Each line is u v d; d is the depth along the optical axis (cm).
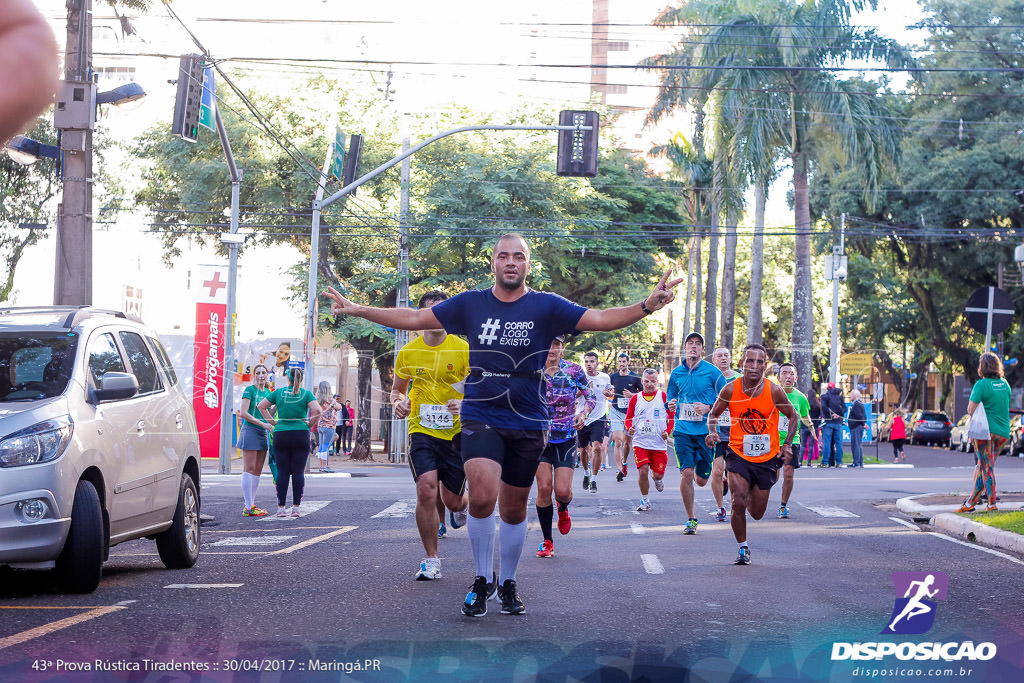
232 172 2325
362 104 3712
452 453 834
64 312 864
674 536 1148
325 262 3544
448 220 3472
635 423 1431
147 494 850
